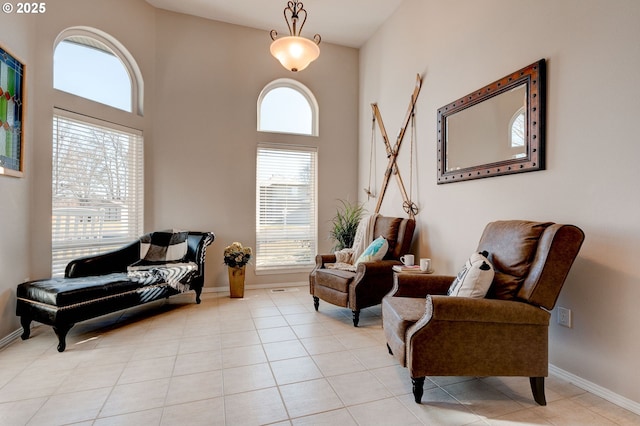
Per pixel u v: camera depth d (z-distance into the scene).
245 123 4.27
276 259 4.46
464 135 2.77
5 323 2.51
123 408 1.70
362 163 4.71
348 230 4.24
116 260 3.22
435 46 3.18
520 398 1.81
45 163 2.93
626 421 1.59
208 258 4.12
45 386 1.91
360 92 4.79
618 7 1.71
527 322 1.69
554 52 2.04
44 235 2.93
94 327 2.88
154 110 3.87
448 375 1.70
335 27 4.26
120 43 3.51
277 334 2.74
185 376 2.03
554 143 2.03
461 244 2.82
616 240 1.72
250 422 1.59
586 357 1.87
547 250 1.71
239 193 4.25
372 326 2.95
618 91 1.71
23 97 2.68
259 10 3.92
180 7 3.88
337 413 1.67
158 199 3.89
